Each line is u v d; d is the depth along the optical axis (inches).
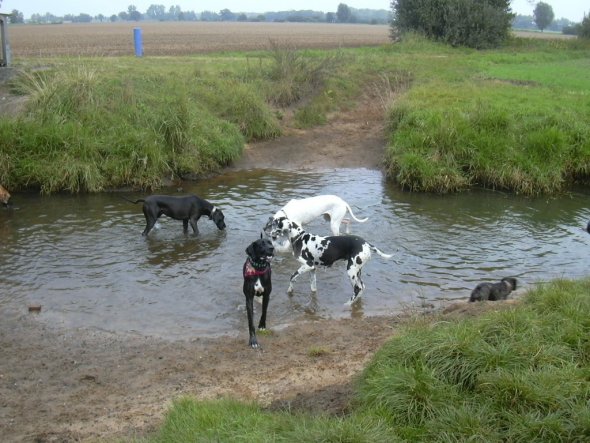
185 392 257.1
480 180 627.2
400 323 316.2
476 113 674.8
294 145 745.6
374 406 201.2
